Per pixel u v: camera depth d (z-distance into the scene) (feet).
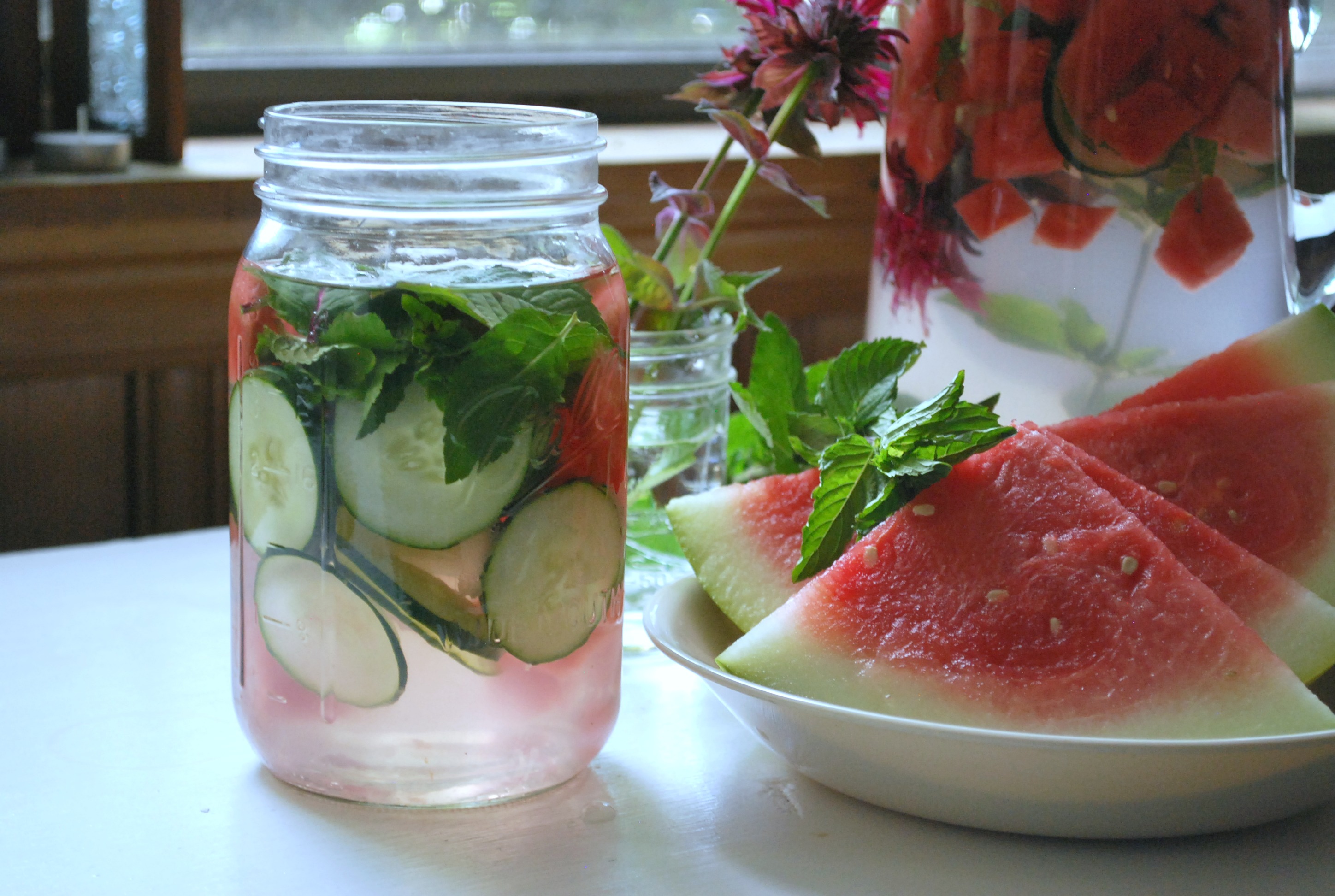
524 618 2.24
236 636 2.34
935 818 2.26
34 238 3.61
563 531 2.25
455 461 2.19
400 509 2.20
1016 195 2.51
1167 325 2.52
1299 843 2.25
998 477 2.36
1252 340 2.52
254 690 2.30
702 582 2.43
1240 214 2.49
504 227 2.25
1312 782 2.19
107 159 3.84
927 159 2.57
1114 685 2.24
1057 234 2.51
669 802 2.31
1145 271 2.50
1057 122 2.48
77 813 2.28
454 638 2.22
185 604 2.78
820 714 2.19
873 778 2.24
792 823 2.28
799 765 2.30
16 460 3.79
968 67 2.52
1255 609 2.31
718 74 2.68
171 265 3.82
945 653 2.28
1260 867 2.22
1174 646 2.24
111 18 4.11
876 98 2.63
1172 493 2.44
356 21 4.87
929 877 2.20
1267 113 2.48
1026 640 2.27
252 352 2.26
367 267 2.21
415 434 2.19
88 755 2.39
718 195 4.52
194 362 3.93
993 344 2.56
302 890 2.18
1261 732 2.19
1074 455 2.40
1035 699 2.24
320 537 2.23
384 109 2.34
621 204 4.33
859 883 2.19
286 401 2.23
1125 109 2.46
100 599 2.79
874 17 2.58
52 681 2.55
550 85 5.15
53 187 3.62
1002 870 2.21
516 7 5.10
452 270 2.23
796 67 2.59
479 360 2.19
